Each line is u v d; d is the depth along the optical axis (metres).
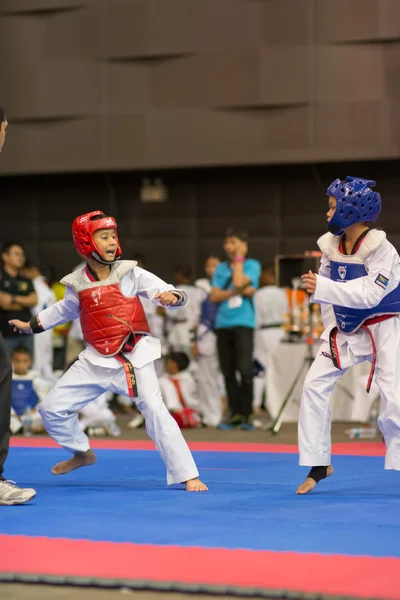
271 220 14.10
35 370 10.25
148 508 4.64
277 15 13.09
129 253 14.69
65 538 3.84
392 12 12.66
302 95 13.02
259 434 9.51
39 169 14.08
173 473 5.39
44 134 14.06
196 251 14.45
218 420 10.57
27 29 14.03
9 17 14.09
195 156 13.48
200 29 13.39
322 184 13.84
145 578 3.17
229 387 10.15
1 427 4.91
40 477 6.11
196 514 4.44
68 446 5.87
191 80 13.45
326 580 3.12
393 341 5.11
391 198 13.41
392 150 12.73
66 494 5.21
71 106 13.90
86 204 14.85
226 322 9.98
